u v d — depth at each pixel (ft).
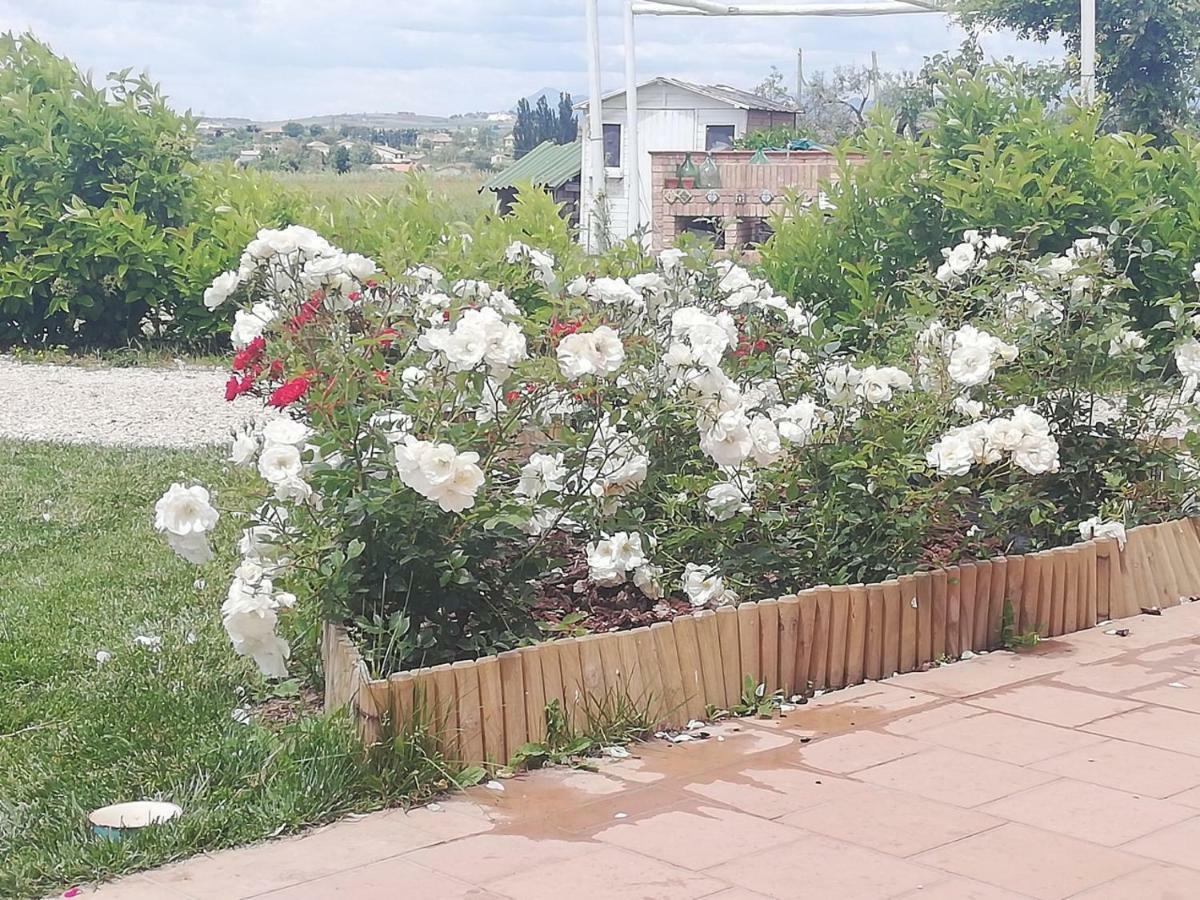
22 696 14.67
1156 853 11.05
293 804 11.77
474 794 12.39
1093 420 20.04
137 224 44.42
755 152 62.59
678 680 14.15
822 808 11.98
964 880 10.57
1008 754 13.26
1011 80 38.42
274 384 17.31
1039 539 18.66
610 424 15.93
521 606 14.61
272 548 14.33
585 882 10.59
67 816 11.71
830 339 18.66
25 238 44.93
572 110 198.49
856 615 15.42
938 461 16.08
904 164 37.04
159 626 16.98
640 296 18.15
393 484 13.44
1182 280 35.37
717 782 12.62
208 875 10.78
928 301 20.20
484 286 18.74
